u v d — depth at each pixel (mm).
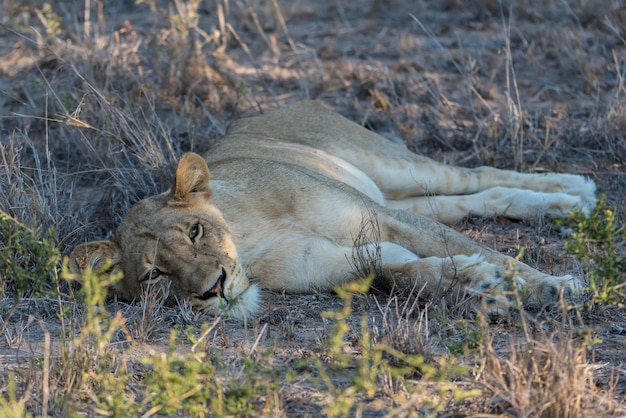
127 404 5863
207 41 14992
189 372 5758
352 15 19797
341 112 14078
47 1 19453
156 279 7965
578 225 6723
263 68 16297
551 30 17250
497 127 12781
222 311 7258
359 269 8375
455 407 5930
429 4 19906
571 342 6207
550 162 11961
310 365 6625
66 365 6320
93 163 11766
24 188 9961
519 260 8820
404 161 11039
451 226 10430
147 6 19766
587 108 13867
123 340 7301
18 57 16391
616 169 11766
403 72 15953
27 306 8156
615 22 17000
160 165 10742
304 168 9383
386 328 6887
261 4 19875
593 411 5652
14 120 13672
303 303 8219
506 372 5973
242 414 5660
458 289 7812
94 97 11820
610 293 6789
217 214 8266
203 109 13641
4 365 6824
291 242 8555
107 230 10195
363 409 5945
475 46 17094
